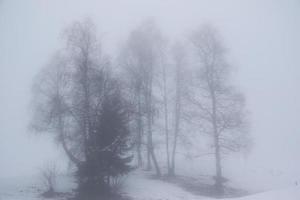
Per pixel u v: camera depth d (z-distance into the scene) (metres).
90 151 22.31
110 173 22.31
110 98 23.38
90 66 24.64
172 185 26.77
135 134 27.55
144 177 28.50
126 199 22.31
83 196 22.09
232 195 25.81
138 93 28.58
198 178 29.77
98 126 22.34
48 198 22.12
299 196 18.34
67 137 25.42
